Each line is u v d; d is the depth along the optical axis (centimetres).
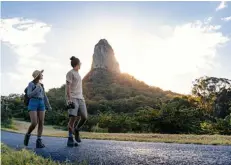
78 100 630
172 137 839
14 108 3052
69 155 536
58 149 608
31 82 638
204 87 4294
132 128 2420
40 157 524
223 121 2245
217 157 476
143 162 455
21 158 521
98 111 3909
